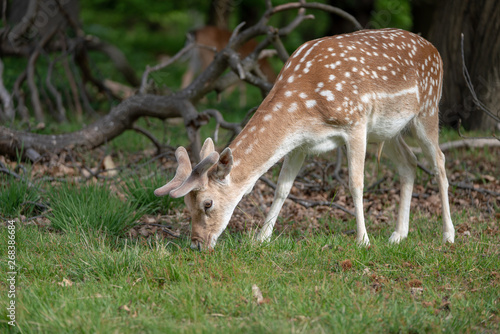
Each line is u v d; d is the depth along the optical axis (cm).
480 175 1376
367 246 867
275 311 663
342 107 885
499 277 773
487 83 1752
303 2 1347
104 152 1466
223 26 3047
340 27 2734
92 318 631
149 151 1575
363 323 629
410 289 741
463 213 1135
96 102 2325
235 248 867
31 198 1085
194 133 1356
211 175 838
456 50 1808
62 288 725
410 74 959
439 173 1001
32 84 1944
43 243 881
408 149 1024
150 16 3788
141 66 3094
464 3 1775
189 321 646
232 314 663
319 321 640
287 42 3138
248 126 882
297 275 764
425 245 894
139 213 1045
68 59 2220
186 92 1378
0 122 1772
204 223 848
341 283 735
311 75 895
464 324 642
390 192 1274
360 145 905
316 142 902
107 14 3881
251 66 1392
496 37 1725
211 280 737
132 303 684
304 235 959
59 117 1995
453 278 784
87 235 938
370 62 920
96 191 1076
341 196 1252
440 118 1393
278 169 1402
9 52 2198
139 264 796
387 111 938
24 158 1355
